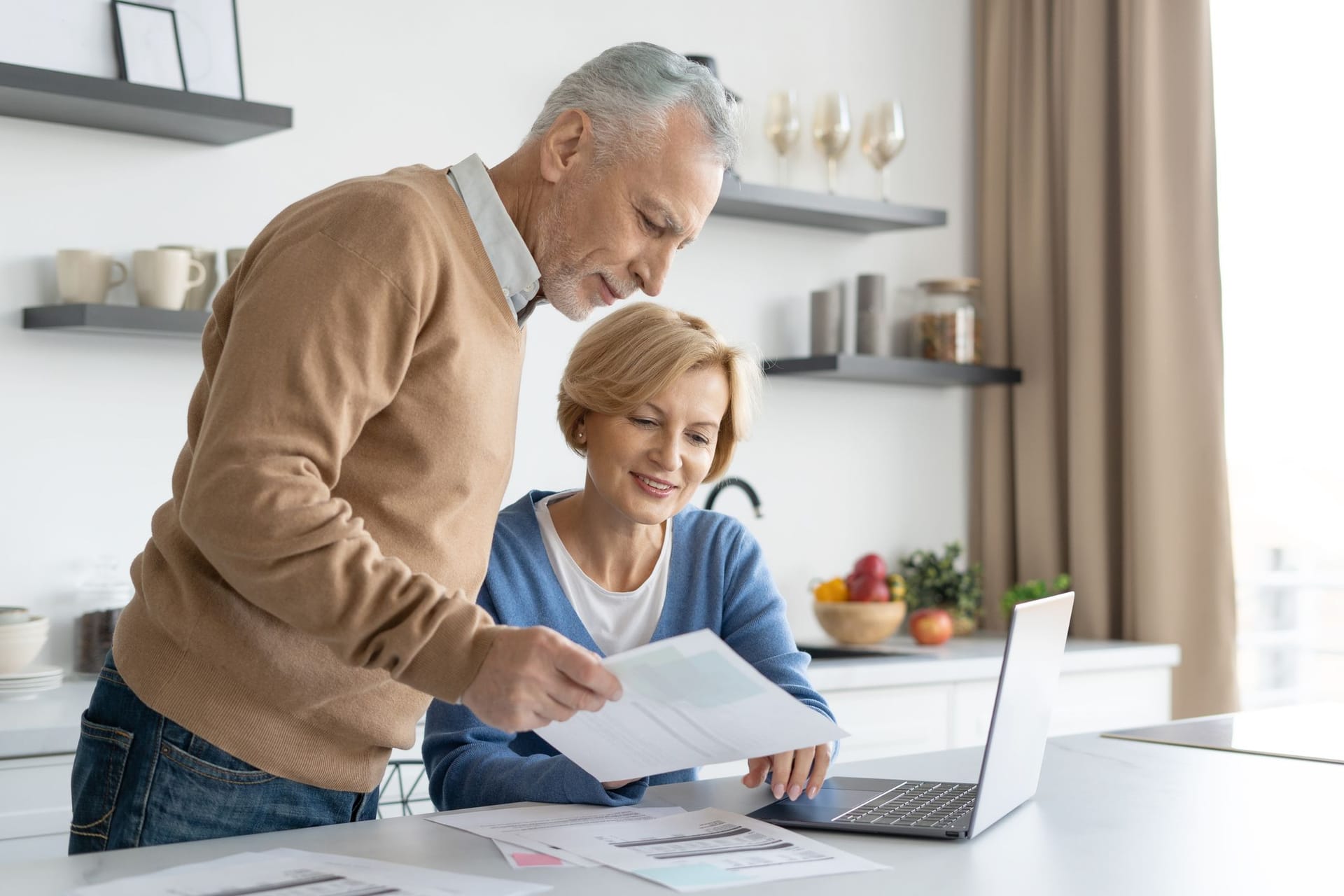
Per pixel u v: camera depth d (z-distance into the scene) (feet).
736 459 11.42
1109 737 6.10
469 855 3.80
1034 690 4.51
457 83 10.07
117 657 4.41
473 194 4.44
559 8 10.55
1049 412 12.03
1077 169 11.75
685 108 4.47
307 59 9.43
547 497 6.15
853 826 4.20
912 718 9.94
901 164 12.43
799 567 11.75
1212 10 11.39
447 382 4.23
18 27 7.96
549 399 10.44
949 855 3.94
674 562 5.91
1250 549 11.47
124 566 8.73
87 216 8.57
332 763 4.47
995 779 4.26
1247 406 11.27
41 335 8.43
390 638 3.64
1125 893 3.57
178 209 8.92
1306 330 10.98
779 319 11.72
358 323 3.86
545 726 4.11
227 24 8.75
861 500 12.14
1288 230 11.04
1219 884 3.67
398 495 4.22
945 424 12.69
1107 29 11.71
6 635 7.75
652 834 4.08
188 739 4.25
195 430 4.42
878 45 12.33
